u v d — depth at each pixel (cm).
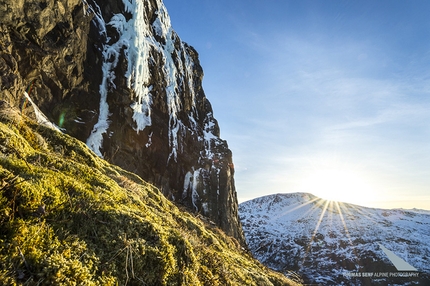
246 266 649
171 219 524
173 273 309
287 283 718
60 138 521
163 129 2048
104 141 1534
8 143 339
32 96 1218
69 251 229
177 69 2598
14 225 212
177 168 2123
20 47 1134
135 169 1712
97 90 1576
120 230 292
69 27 1341
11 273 183
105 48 1678
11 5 1061
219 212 2312
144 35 2086
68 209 271
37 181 272
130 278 261
